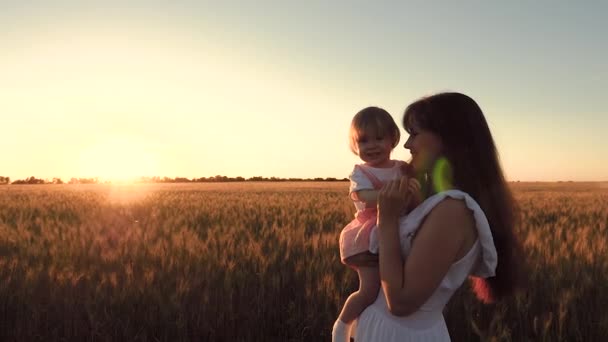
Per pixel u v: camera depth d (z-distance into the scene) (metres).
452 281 2.00
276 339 5.45
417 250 1.92
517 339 5.03
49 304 5.44
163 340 5.25
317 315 5.30
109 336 5.09
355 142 3.27
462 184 2.08
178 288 5.43
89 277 5.77
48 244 7.74
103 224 10.77
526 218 12.05
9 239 8.45
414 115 2.17
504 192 2.14
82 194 28.12
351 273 5.82
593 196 25.17
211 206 16.20
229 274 5.90
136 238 7.78
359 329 2.24
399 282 1.93
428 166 2.13
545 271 6.06
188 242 7.40
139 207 16.30
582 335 5.00
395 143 3.30
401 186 1.98
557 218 12.80
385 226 1.99
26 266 6.23
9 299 5.43
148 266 6.29
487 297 2.34
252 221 11.38
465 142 2.08
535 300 5.49
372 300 2.63
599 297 5.39
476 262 2.08
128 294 5.48
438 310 2.08
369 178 3.06
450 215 1.93
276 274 6.13
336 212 13.37
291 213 13.45
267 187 45.72
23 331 5.29
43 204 18.25
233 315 5.37
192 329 5.35
